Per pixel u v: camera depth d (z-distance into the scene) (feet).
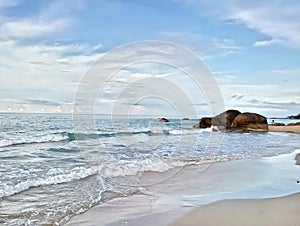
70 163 29.58
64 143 44.68
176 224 14.02
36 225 13.85
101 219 14.71
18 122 63.77
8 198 17.78
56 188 20.33
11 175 23.94
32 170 26.05
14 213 15.34
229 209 16.03
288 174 26.43
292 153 40.93
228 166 29.96
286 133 82.33
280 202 17.40
